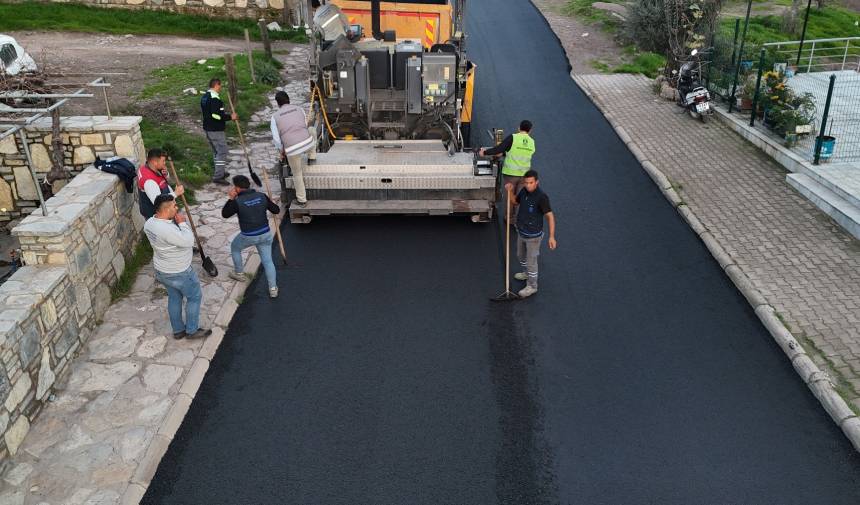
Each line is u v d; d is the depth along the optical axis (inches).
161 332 297.1
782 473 237.3
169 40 786.2
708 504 224.4
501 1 989.8
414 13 455.2
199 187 434.0
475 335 303.7
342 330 305.6
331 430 251.0
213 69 657.6
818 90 616.1
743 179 459.2
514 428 253.3
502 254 368.5
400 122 430.3
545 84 658.2
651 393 272.2
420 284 340.5
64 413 251.4
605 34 839.1
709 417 261.3
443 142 426.3
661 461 240.8
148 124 516.1
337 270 351.3
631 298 332.5
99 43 745.6
